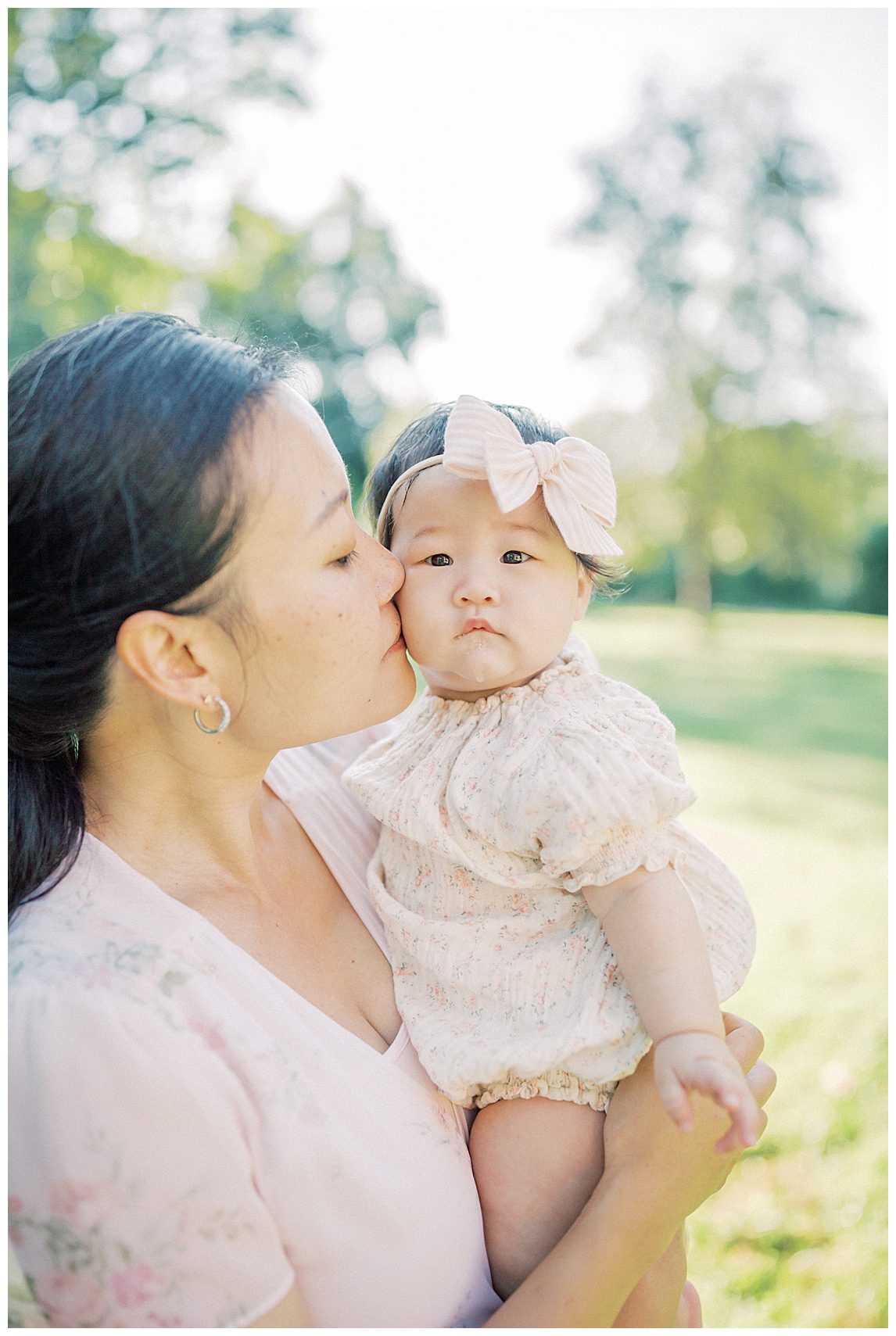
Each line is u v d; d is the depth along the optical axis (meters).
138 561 1.09
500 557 1.34
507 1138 1.20
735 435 18.70
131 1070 0.96
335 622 1.18
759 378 18.56
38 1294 0.96
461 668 1.31
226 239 11.41
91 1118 0.94
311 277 14.00
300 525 1.16
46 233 9.05
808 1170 2.93
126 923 1.09
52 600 1.11
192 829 1.23
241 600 1.13
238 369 1.18
